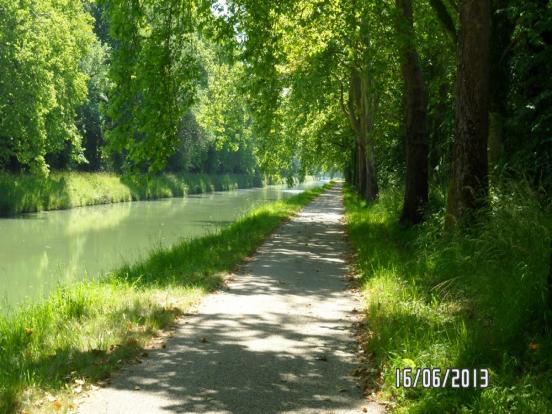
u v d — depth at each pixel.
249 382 5.61
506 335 5.89
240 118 28.27
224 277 11.34
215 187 75.00
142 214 35.16
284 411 4.94
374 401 5.21
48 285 14.27
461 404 4.74
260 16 12.36
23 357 6.29
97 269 16.42
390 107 29.66
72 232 25.28
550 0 12.07
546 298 5.93
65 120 39.56
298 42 18.78
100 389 5.36
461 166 11.09
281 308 8.81
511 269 7.40
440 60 20.86
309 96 25.61
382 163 35.91
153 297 9.20
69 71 38.81
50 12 35.28
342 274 12.01
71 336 6.95
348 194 45.09
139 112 11.14
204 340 6.97
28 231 25.41
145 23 11.45
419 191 16.42
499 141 13.94
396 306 7.98
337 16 16.05
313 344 6.93
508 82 14.15
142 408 4.94
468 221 10.59
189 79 11.66
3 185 34.66
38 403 4.93
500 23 14.09
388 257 11.91
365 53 21.25
